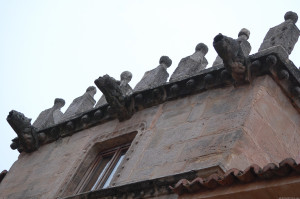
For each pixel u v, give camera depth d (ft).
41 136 58.08
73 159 52.13
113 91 50.85
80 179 50.19
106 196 41.22
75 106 60.75
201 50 53.16
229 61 42.83
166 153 42.75
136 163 44.01
